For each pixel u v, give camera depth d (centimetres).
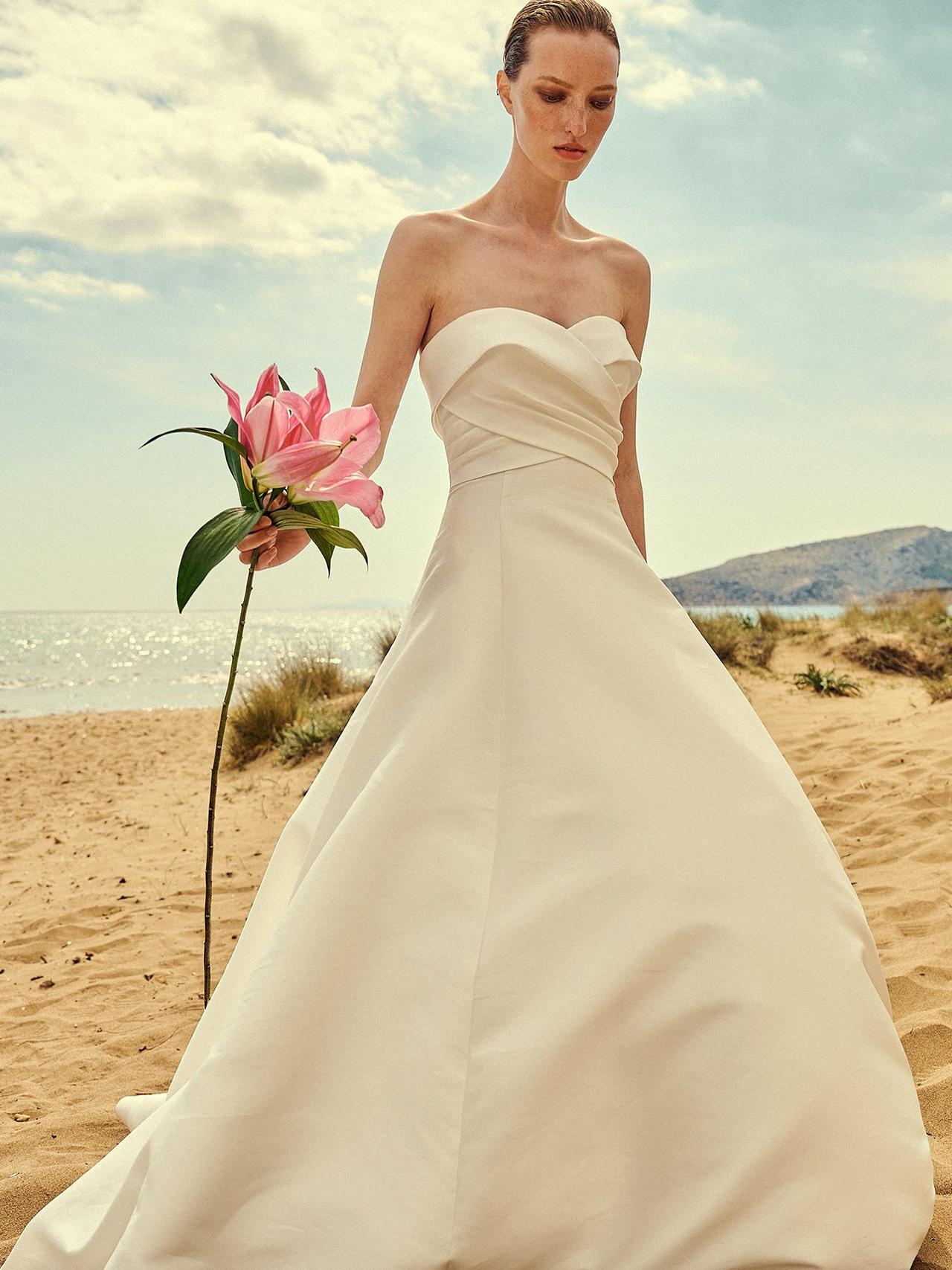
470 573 175
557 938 146
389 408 189
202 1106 139
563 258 195
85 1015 338
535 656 167
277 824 630
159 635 6612
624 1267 133
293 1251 134
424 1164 136
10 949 426
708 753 157
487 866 155
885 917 331
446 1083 140
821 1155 132
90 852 620
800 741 652
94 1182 168
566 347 178
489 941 148
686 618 176
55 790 902
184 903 468
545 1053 136
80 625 9456
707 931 142
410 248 185
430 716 165
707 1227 130
